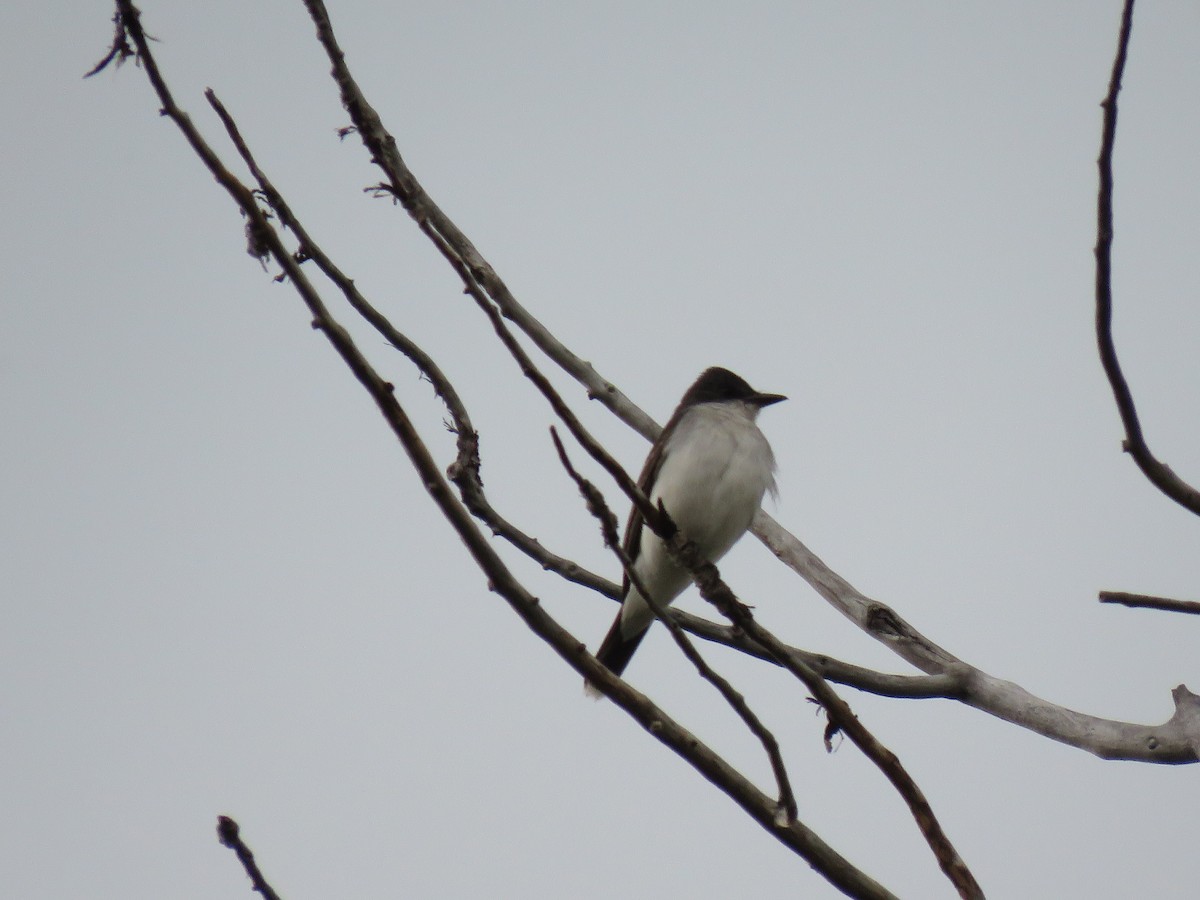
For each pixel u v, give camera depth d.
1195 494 8.36
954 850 7.41
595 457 7.52
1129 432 8.30
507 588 7.35
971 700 10.50
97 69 7.12
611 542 7.32
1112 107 7.80
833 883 7.42
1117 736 9.65
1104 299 8.05
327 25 10.34
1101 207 7.92
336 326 7.04
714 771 7.44
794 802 7.43
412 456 7.20
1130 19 7.69
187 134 7.03
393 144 10.48
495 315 7.34
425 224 7.32
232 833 6.61
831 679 10.51
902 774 7.66
